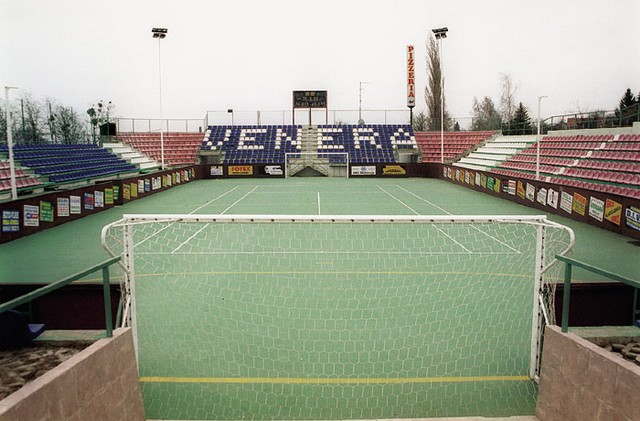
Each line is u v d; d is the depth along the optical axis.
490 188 26.70
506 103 69.69
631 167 21.31
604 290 7.68
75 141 43.09
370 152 44.91
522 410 5.59
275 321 8.05
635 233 14.66
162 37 33.34
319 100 49.03
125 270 6.03
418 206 22.33
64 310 7.77
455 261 11.89
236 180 39.16
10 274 11.27
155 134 46.31
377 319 8.13
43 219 16.91
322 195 27.25
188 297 9.21
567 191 18.47
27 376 5.60
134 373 5.00
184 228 16.19
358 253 12.75
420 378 6.24
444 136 47.31
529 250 13.00
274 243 14.01
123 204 23.41
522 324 7.88
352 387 6.04
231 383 6.14
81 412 3.98
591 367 4.33
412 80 48.59
